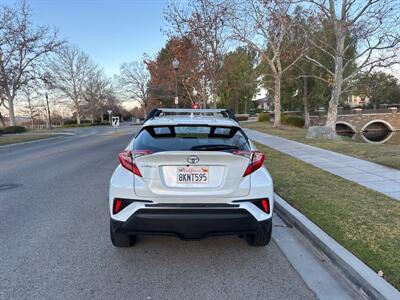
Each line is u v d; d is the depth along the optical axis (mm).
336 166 9047
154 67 37625
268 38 24406
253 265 3701
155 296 3070
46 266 3652
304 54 23344
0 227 4867
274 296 3082
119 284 3279
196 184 3488
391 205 5391
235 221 3480
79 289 3184
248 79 36781
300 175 7910
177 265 3691
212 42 22781
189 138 3814
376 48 15414
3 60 29094
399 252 3662
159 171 3473
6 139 24328
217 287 3240
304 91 36156
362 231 4277
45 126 65812
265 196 3605
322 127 17234
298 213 5039
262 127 29234
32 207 5895
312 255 3957
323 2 16266
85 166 10492
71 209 5762
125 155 3678
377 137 45094
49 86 35156
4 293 3115
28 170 9938
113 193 3584
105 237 4473
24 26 30828
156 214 3443
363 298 3043
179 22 23062
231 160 3492
